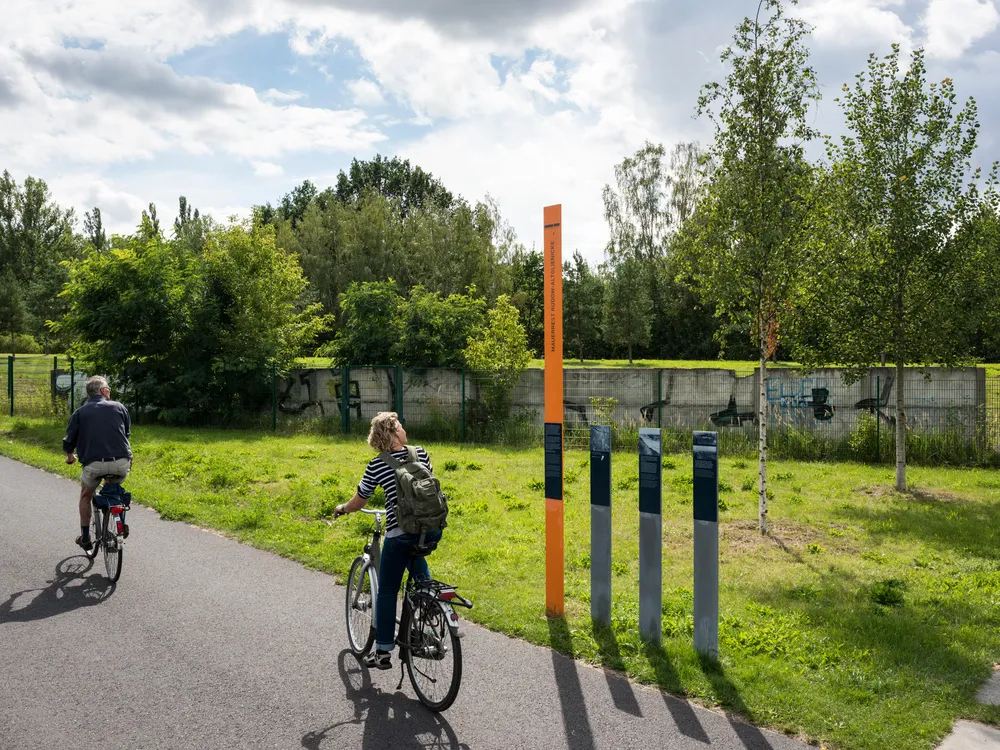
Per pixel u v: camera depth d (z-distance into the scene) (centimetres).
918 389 1655
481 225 5616
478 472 1356
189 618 608
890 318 1247
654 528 552
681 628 583
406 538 461
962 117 1203
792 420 1747
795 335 1272
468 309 2055
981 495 1208
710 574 522
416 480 459
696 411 1814
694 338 6419
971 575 762
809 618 622
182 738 417
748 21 961
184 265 2191
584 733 427
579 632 577
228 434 1894
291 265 2319
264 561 777
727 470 1437
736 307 1007
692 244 1020
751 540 912
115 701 461
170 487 1142
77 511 991
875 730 430
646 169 6712
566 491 1169
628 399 1844
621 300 5791
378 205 5575
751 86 954
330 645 556
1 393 2305
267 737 420
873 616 629
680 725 438
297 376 2144
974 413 1595
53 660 521
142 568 747
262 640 564
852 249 1242
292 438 1842
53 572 728
